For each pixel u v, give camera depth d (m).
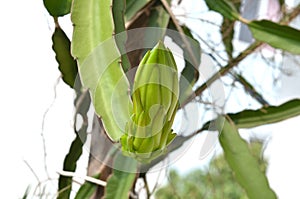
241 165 1.27
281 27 1.24
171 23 1.26
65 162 1.26
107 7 0.94
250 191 1.26
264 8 1.49
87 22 0.93
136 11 1.14
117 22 0.98
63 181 1.27
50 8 1.11
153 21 1.17
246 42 1.45
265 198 1.26
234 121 1.33
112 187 1.12
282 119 1.34
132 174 1.13
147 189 1.23
